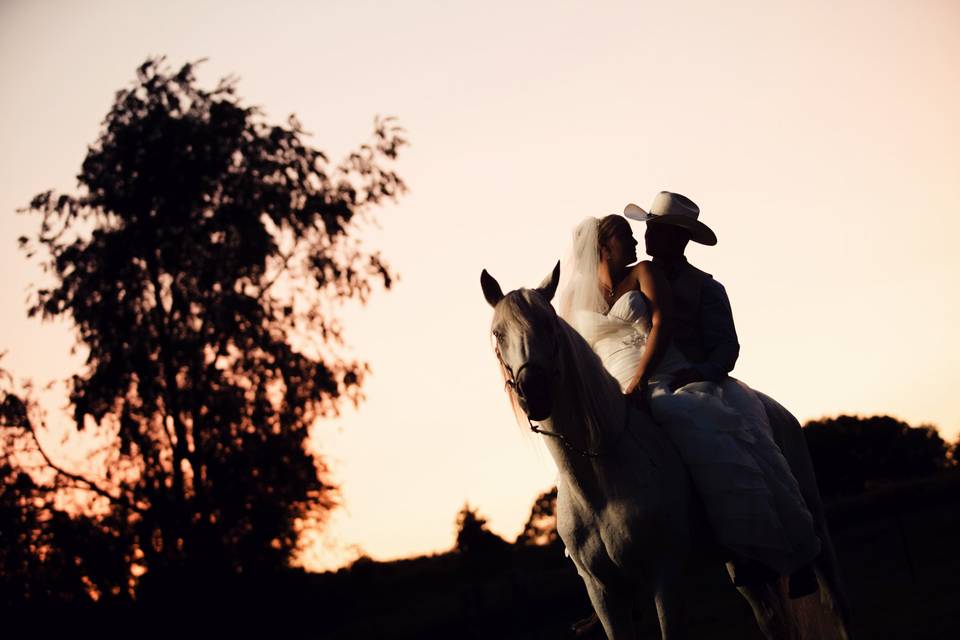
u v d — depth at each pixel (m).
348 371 25.62
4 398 23.64
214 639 23.95
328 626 24.69
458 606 20.77
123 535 23.86
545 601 19.66
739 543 4.88
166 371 24.47
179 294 25.08
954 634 8.52
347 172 27.36
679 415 5.02
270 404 25.03
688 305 5.49
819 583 6.16
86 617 23.53
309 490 24.84
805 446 6.26
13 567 23.03
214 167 25.44
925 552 21.11
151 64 26.36
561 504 5.02
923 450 45.56
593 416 4.68
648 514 4.72
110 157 25.11
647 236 5.77
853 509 34.62
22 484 23.52
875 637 9.33
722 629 12.66
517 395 4.47
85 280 24.69
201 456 24.47
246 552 24.48
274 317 25.42
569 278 5.45
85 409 23.89
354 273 26.48
